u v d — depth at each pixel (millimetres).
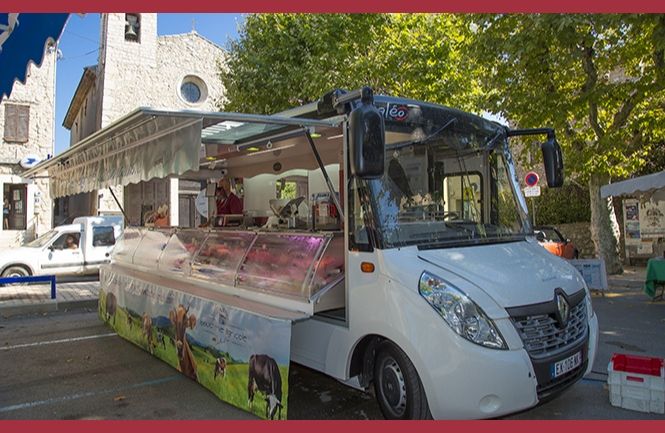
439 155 4672
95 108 23984
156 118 4762
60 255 13758
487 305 3580
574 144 12273
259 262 5332
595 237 13125
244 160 8352
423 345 3598
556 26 9383
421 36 12133
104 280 8328
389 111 4418
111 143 6234
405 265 3895
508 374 3475
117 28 22219
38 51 4398
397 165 4379
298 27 12570
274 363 4156
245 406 4465
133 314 6945
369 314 4031
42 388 5305
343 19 12000
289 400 4930
